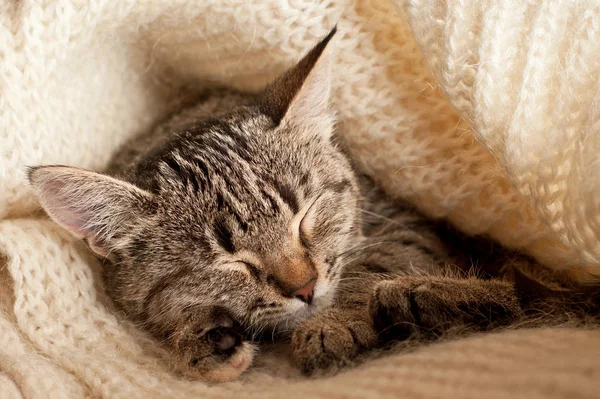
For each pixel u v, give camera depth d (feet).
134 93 1.19
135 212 0.99
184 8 1.06
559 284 0.99
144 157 1.09
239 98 1.21
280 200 0.99
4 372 0.87
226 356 0.92
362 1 1.03
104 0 1.01
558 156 0.85
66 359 0.91
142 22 1.09
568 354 0.76
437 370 0.79
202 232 0.97
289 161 1.03
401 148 1.05
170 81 1.24
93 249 1.01
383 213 1.15
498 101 0.90
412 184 1.07
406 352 0.87
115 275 1.02
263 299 0.97
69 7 0.99
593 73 0.84
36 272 0.95
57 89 1.04
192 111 1.22
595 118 0.82
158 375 0.91
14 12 0.98
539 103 0.87
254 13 1.05
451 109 1.02
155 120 1.23
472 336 0.87
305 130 1.07
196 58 1.16
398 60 1.03
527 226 1.00
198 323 0.95
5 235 0.97
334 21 1.04
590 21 0.85
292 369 0.92
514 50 0.89
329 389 0.81
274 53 1.09
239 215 0.97
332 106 1.08
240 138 1.04
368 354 0.90
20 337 0.92
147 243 1.00
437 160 1.04
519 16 0.89
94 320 0.96
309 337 0.92
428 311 0.91
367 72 1.04
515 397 0.71
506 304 0.92
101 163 1.13
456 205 1.06
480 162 1.02
